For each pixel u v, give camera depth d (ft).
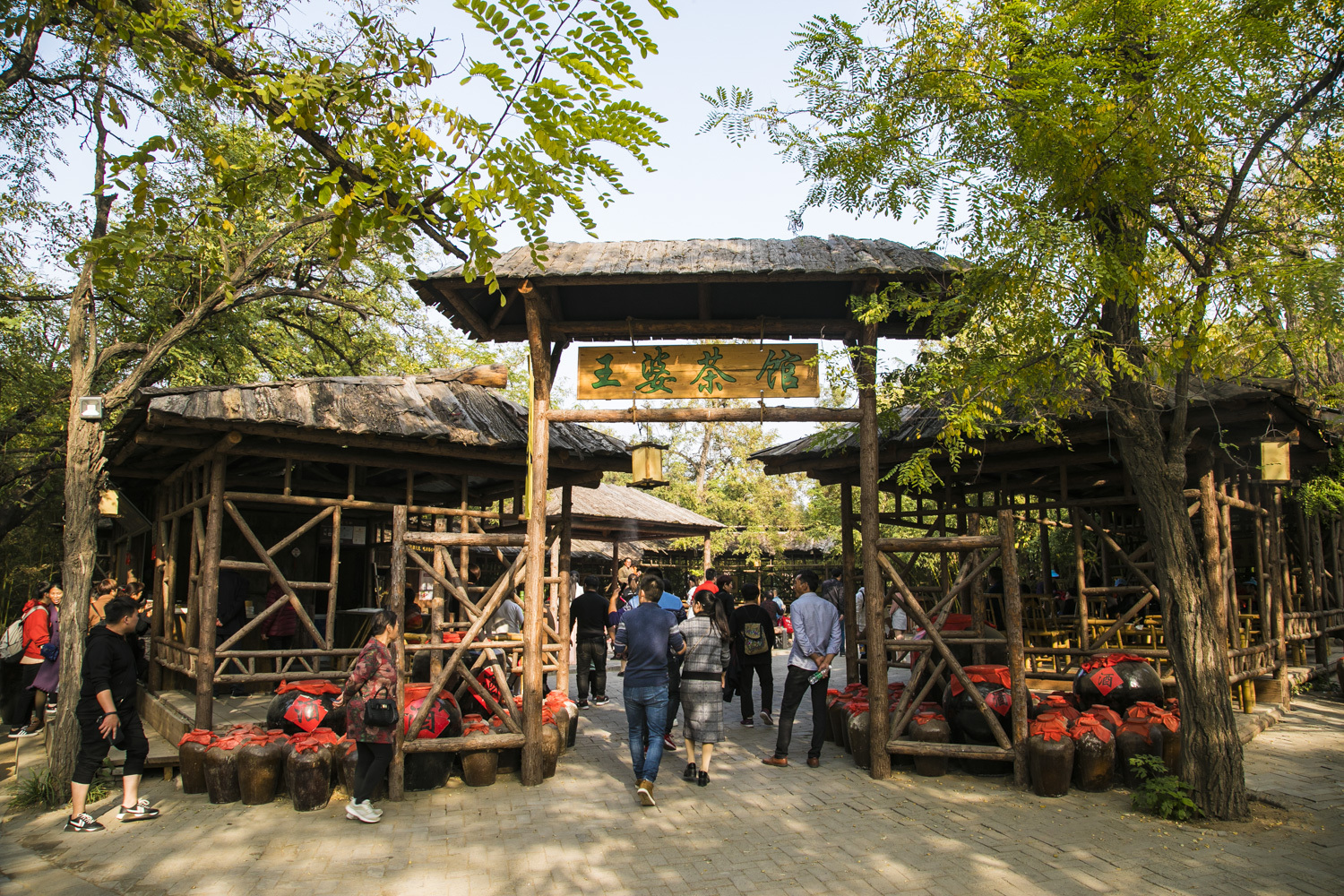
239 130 25.27
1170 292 19.21
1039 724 21.57
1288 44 18.15
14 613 55.98
